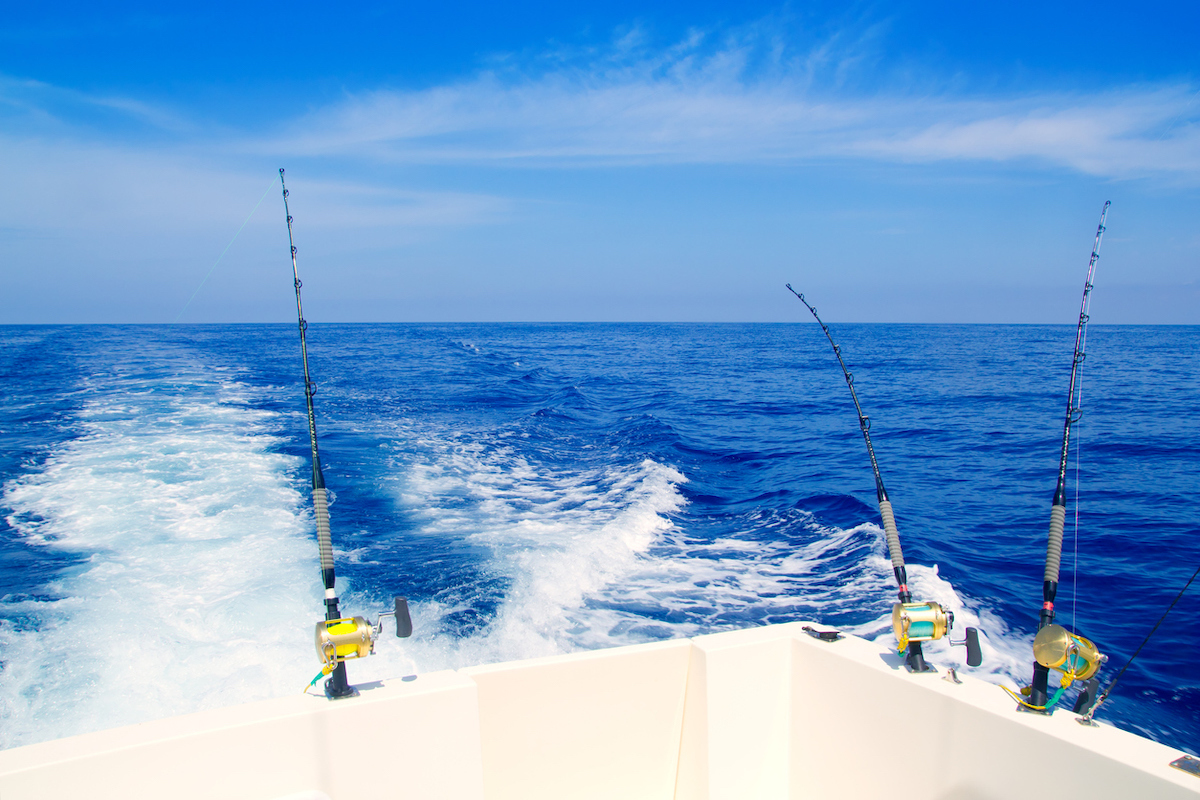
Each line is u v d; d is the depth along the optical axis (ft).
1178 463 37.19
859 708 5.87
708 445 44.34
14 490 27.32
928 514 27.86
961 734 5.15
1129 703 14.23
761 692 6.34
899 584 6.22
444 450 38.22
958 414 57.82
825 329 8.90
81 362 82.48
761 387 81.76
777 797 6.44
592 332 306.96
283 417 47.01
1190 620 17.88
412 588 18.78
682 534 25.30
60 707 12.71
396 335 223.10
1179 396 66.23
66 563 19.72
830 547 23.24
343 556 21.02
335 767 5.04
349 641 5.09
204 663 14.32
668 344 193.26
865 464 38.45
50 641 15.02
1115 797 4.33
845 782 5.98
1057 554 5.78
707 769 6.16
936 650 16.12
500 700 5.90
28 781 4.29
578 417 54.54
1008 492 31.81
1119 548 23.58
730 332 305.73
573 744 6.15
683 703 6.44
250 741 4.81
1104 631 17.49
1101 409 58.23
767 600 18.88
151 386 60.70
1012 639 16.83
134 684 13.51
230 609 16.69
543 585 19.15
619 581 20.30
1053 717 4.85
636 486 30.94
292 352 115.14
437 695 5.28
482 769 5.87
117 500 26.05
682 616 17.83
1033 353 139.44
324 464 33.47
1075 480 33.91
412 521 25.13
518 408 57.06
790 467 37.91
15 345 112.57
